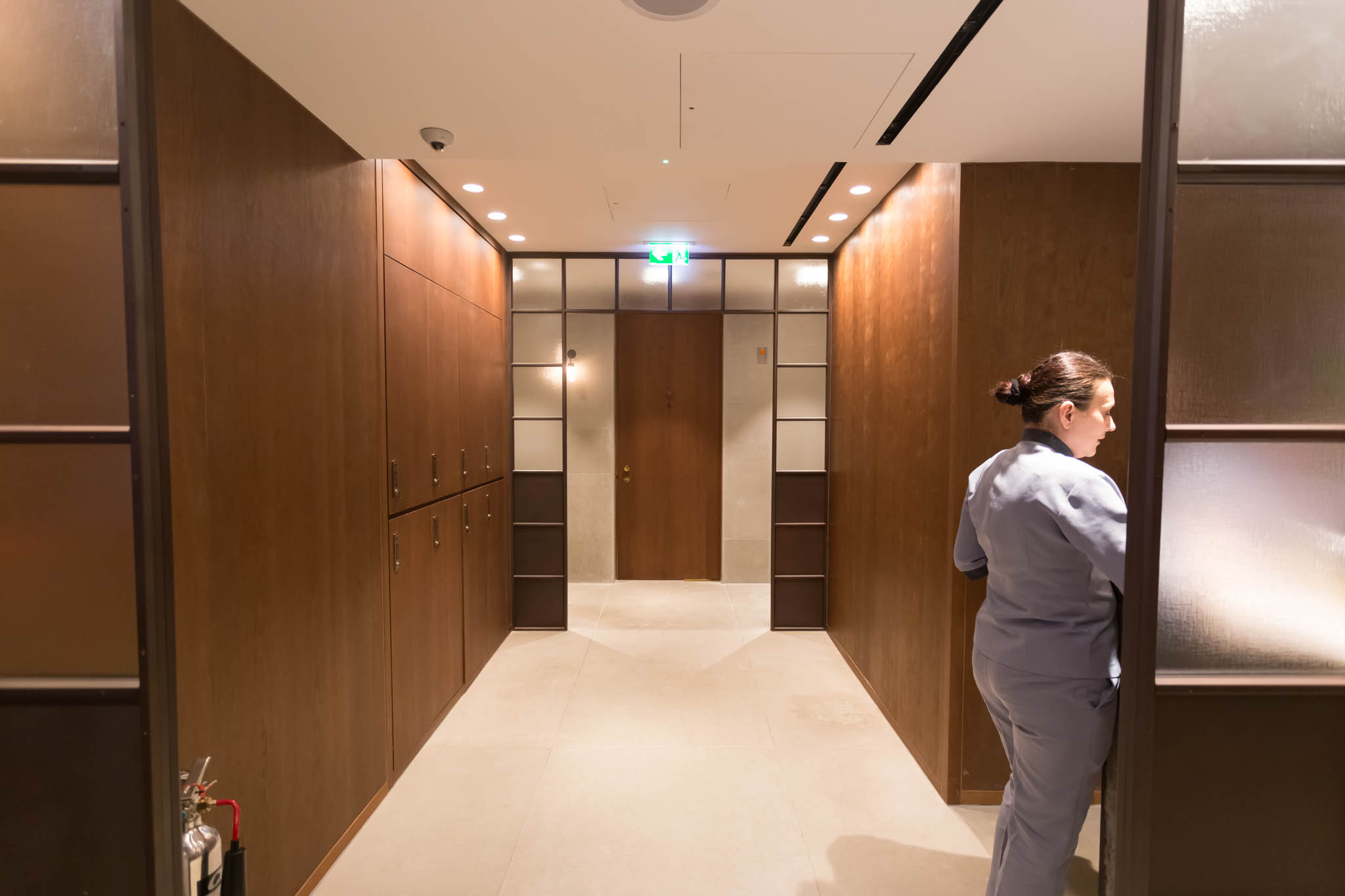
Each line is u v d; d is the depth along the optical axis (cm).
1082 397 151
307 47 149
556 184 288
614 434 528
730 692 331
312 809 189
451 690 309
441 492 295
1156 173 89
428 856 206
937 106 179
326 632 197
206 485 143
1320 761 95
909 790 244
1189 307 91
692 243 392
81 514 93
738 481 531
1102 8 132
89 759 95
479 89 168
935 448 244
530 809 232
